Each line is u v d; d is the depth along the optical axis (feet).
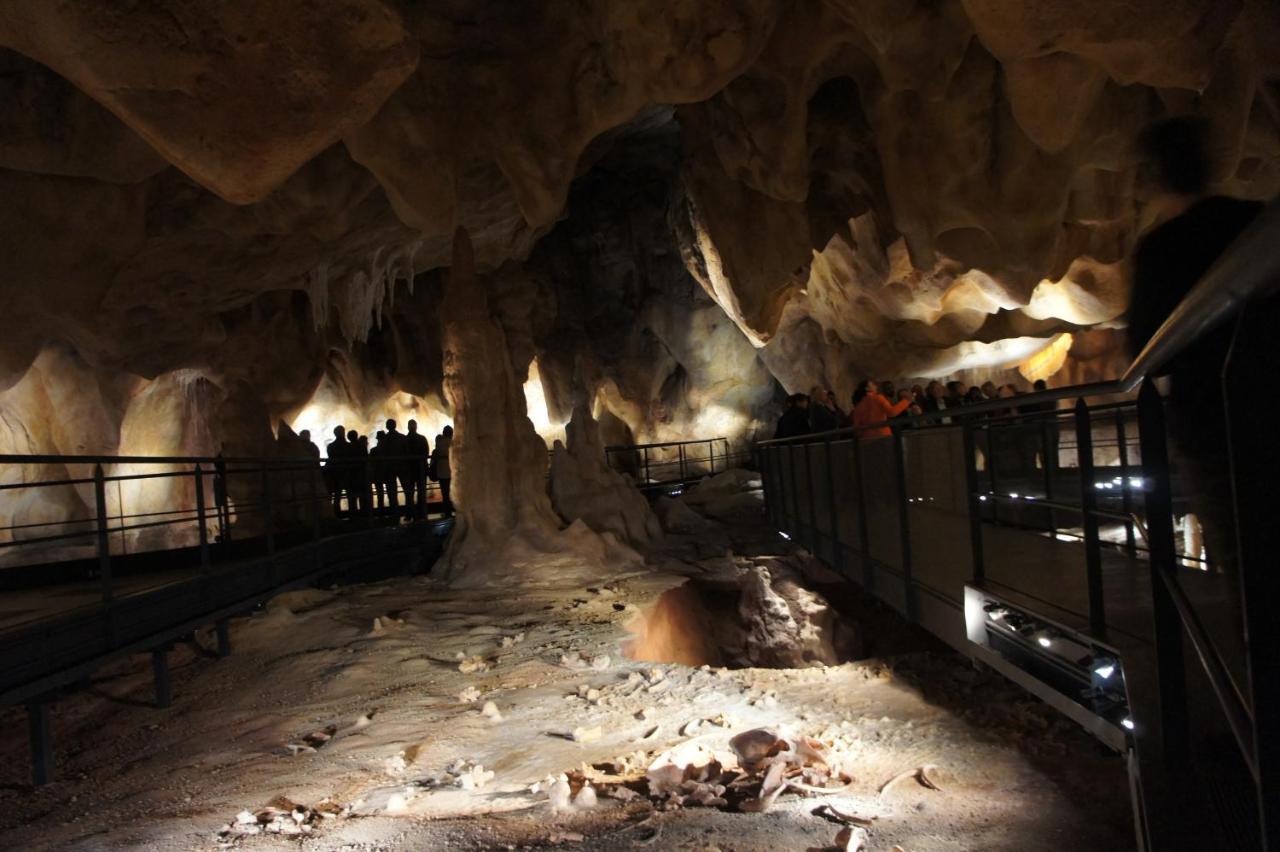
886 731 16.98
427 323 75.00
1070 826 11.98
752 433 88.07
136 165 29.43
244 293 45.55
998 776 14.28
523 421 39.14
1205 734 8.39
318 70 17.97
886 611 44.37
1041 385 71.20
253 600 26.48
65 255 32.53
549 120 36.22
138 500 52.34
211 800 14.49
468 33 34.27
